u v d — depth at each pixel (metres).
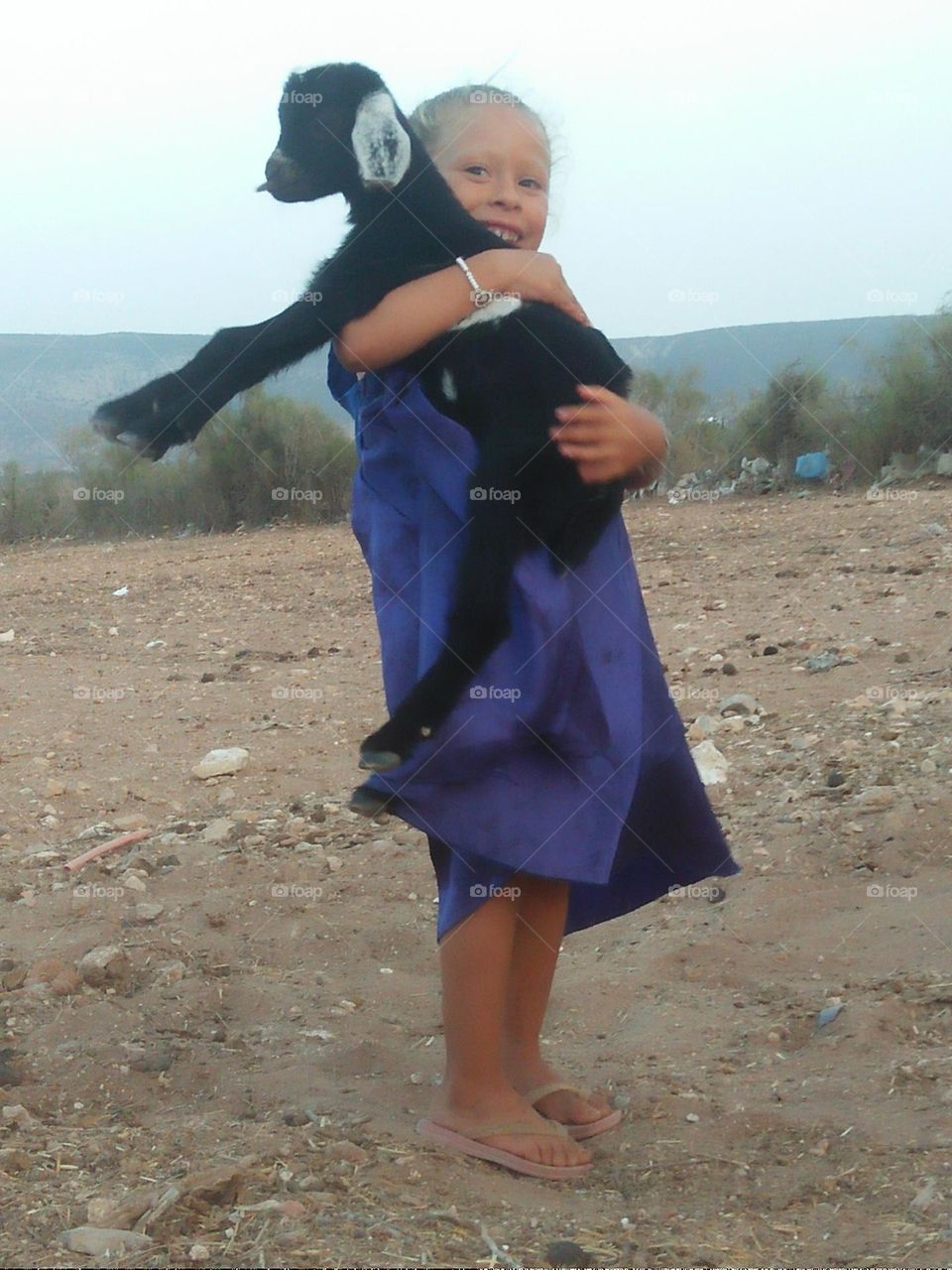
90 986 4.25
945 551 12.04
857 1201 2.93
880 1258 2.66
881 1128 3.22
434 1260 2.60
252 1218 2.74
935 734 6.21
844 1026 3.76
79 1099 3.51
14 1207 2.80
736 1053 3.71
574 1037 3.92
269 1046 3.85
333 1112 3.36
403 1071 3.70
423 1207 2.85
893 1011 3.82
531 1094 3.32
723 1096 3.46
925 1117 3.25
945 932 4.28
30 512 28.33
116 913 4.96
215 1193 2.81
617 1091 3.52
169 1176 2.95
